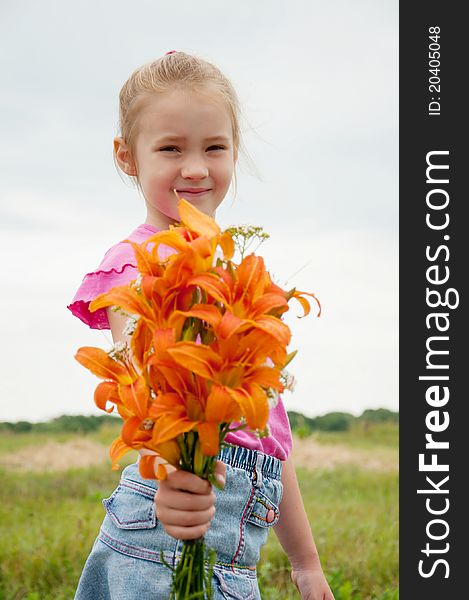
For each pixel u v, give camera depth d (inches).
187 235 96.2
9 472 339.0
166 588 115.0
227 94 135.4
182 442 96.6
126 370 99.3
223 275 92.1
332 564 218.8
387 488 319.9
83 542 226.1
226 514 119.2
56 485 316.8
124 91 140.3
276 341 91.2
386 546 230.8
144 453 103.0
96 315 128.1
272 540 235.3
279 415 132.9
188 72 132.0
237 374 90.9
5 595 197.8
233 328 88.5
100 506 280.7
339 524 256.7
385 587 208.2
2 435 422.0
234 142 146.1
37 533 238.2
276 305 91.6
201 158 129.6
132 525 117.8
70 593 197.2
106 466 355.3
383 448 414.6
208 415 88.7
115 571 118.0
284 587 207.5
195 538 98.6
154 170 130.2
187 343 89.2
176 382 91.7
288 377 95.7
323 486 327.6
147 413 93.7
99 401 98.3
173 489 97.4
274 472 125.3
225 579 117.6
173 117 128.6
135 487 120.0
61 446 398.0
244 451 121.3
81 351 99.7
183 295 93.1
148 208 136.5
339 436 442.3
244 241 96.8
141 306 94.3
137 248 96.5
